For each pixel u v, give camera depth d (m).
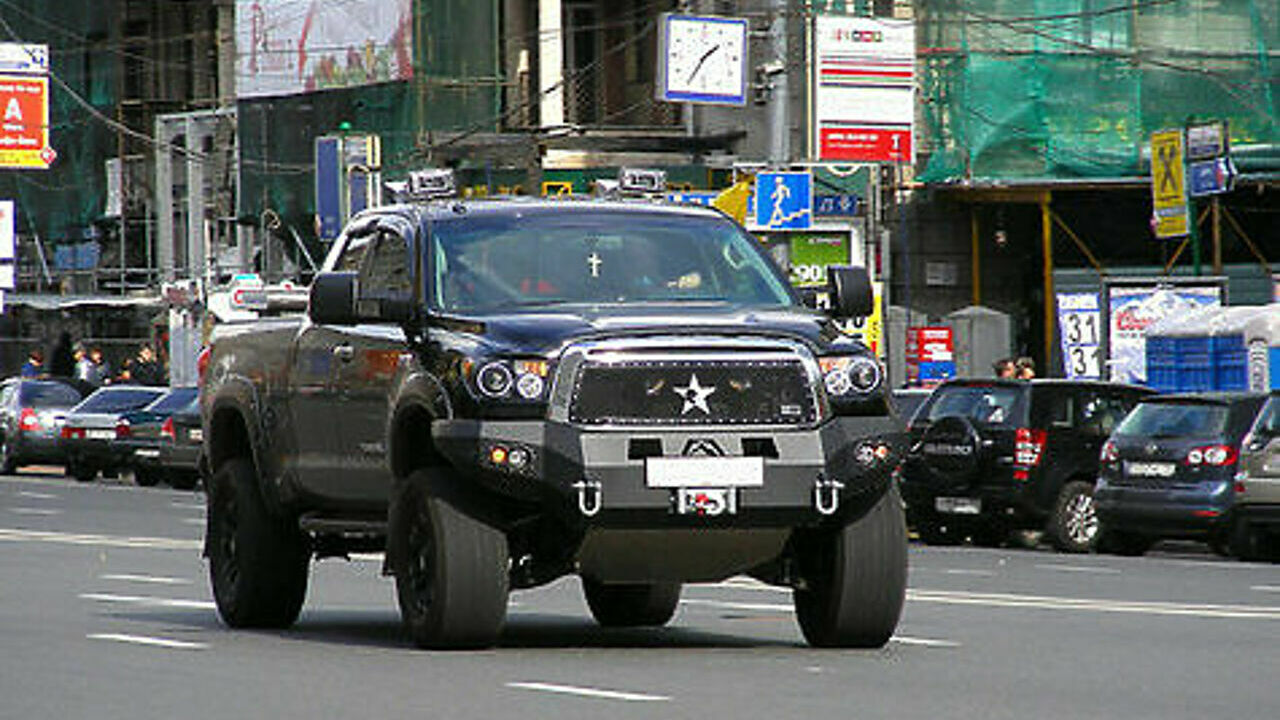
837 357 32.31
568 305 33.66
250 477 39.12
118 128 164.12
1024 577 57.44
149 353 146.62
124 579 50.66
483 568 32.03
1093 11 119.62
